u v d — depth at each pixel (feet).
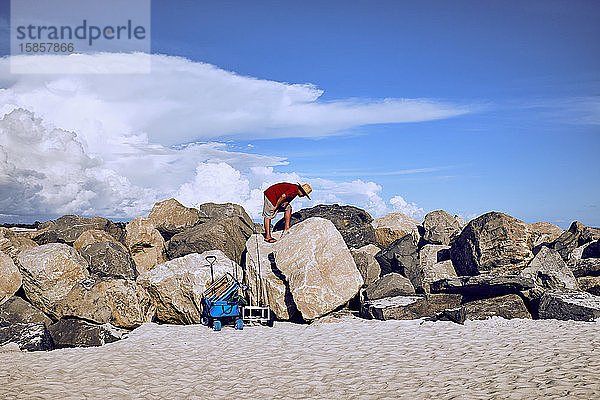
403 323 44.16
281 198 54.08
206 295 46.03
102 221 62.59
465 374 29.22
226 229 57.21
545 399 24.26
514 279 46.75
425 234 64.13
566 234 59.88
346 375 30.27
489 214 52.95
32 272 46.75
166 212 62.95
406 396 26.07
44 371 32.42
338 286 47.70
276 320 49.29
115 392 28.12
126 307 46.29
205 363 34.14
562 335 37.55
